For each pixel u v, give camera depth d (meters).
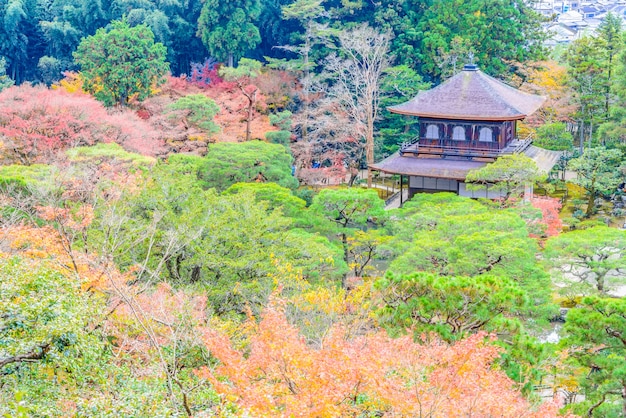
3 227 32.06
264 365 19.95
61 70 93.69
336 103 77.19
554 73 76.06
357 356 20.33
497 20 82.00
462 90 63.81
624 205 64.00
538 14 84.25
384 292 28.62
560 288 41.41
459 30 84.06
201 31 91.12
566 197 68.25
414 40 83.69
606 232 41.72
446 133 63.62
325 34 80.19
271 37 95.88
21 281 18.89
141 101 76.00
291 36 88.38
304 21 86.38
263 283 34.19
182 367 23.59
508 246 38.09
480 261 38.12
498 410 20.20
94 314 20.67
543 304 36.25
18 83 99.25
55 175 41.47
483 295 28.08
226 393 18.75
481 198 52.84
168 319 24.05
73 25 95.12
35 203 39.84
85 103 61.12
